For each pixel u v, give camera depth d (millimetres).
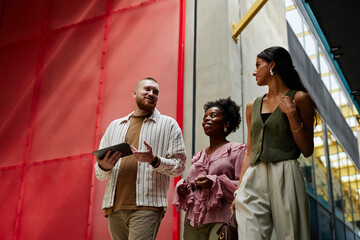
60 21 8523
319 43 16516
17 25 8953
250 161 3238
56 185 7254
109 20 7977
